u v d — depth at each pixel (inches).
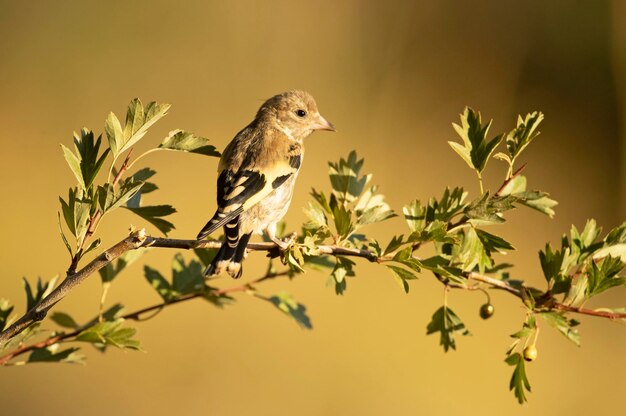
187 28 708.7
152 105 186.2
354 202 223.1
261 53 711.1
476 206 199.5
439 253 206.7
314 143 646.5
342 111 684.1
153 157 619.5
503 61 723.4
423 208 206.5
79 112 658.8
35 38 683.4
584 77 706.8
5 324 196.7
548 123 707.4
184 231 553.3
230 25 713.0
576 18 711.1
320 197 210.4
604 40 702.5
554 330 507.5
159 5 702.5
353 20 728.3
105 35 692.7
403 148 663.8
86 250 177.8
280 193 250.2
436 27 729.0
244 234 234.7
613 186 681.0
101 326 180.9
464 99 710.5
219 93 683.4
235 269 221.1
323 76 709.3
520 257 594.2
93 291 484.4
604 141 694.5
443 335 212.2
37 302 205.5
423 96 709.3
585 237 203.8
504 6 727.7
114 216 547.2
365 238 221.1
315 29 727.1
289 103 286.8
